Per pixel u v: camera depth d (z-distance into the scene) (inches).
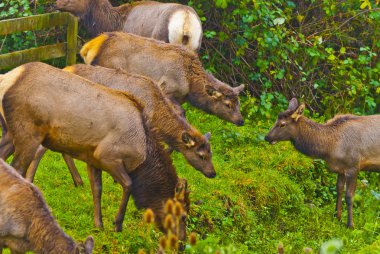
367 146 1133.7
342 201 1235.2
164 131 1002.7
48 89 872.3
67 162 1024.9
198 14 1417.3
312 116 1487.5
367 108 1501.0
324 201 1246.3
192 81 1154.0
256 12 1385.3
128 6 1368.1
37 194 758.5
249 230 1074.7
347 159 1133.7
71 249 748.6
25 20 1211.2
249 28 1409.9
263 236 1079.0
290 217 1153.4
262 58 1429.6
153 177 922.7
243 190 1137.4
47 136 882.8
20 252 756.6
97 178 930.7
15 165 879.7
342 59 1582.2
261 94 1469.0
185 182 904.9
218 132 1294.3
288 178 1212.5
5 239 751.1
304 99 1485.0
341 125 1146.0
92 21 1337.4
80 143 888.3
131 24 1347.2
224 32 1453.0
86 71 1008.2
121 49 1125.7
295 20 1540.4
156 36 1305.4
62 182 1041.5
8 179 754.8
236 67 1469.0
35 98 867.4
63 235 753.6
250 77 1423.5
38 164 986.7
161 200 929.5
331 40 1555.1
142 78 1012.5
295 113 1131.9
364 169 1151.6
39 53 1244.5
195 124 1306.6
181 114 1150.3
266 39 1373.0
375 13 1475.1
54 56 1274.6
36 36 1412.4
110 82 999.6
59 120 874.1
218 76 1469.0
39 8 1402.6
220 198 1090.1
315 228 1125.7
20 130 872.9
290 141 1182.9
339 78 1480.1
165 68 1136.8
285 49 1445.6
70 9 1314.0
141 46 1135.0
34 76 872.3
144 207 933.8
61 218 940.0
